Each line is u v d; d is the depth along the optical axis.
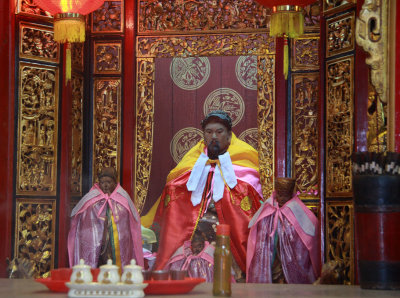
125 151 6.80
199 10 6.89
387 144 4.47
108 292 2.32
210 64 6.82
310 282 5.56
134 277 2.36
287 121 6.57
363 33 4.39
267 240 5.59
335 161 6.03
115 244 5.71
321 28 6.25
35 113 6.30
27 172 6.23
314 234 5.61
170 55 6.88
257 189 6.31
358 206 3.17
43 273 6.23
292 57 6.59
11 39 6.15
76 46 6.74
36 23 6.35
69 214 6.45
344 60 5.96
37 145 6.30
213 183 6.19
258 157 6.59
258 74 6.71
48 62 6.40
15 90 6.17
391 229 3.09
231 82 6.76
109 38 6.92
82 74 6.84
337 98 6.04
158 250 6.07
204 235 6.06
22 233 6.15
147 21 6.94
